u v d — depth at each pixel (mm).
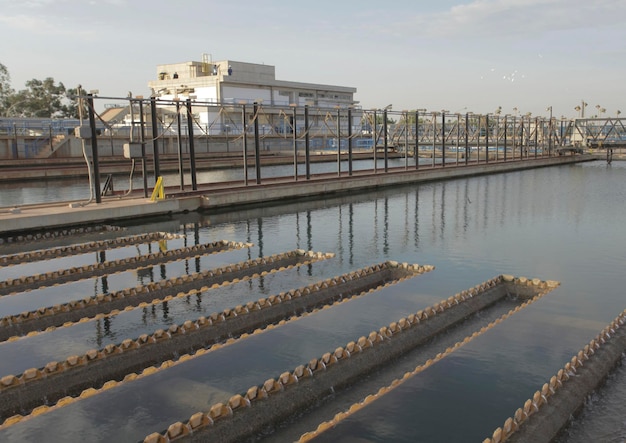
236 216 22984
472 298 11117
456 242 17062
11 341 9328
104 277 13633
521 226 19828
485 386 7188
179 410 6699
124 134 53844
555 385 7082
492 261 14414
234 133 63344
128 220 21594
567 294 11281
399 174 35312
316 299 11734
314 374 7672
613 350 8352
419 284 12297
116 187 35531
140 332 9828
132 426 6332
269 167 55594
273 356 8359
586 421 6727
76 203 21625
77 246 16516
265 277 13391
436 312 10234
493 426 6293
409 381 7316
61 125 55188
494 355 8102
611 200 26906
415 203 26812
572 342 8625
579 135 60281
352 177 32969
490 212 23422
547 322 9531
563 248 15922
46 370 7848
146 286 12195
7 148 45812
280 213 23828
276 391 7141
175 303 11477
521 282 12250
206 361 8109
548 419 6465
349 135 33656
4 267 14578
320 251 16219
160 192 22828
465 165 42875
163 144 54656
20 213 19281
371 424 6309
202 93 68188
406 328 9461
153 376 7609
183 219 22234
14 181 38625
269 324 10586
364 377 8109
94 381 8133
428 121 56312
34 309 11141
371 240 17625
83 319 10500
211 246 16922
